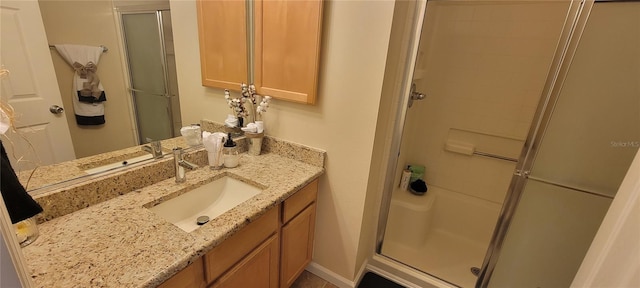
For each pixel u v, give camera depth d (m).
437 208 2.39
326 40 1.32
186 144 1.40
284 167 1.47
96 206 1.00
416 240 2.16
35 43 0.84
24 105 0.84
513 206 1.44
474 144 2.27
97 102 1.03
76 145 0.99
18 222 0.70
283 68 1.44
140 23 1.12
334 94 1.38
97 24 0.98
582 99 1.18
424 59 1.92
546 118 1.25
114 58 1.05
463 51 2.13
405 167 2.44
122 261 0.74
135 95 1.15
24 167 0.87
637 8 1.02
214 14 1.37
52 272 0.69
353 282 1.70
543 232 1.42
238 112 1.62
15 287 0.42
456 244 2.23
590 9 1.08
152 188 1.16
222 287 0.99
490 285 1.65
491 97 2.13
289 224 1.35
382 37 1.20
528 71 1.98
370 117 1.32
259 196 1.15
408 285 1.79
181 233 0.87
